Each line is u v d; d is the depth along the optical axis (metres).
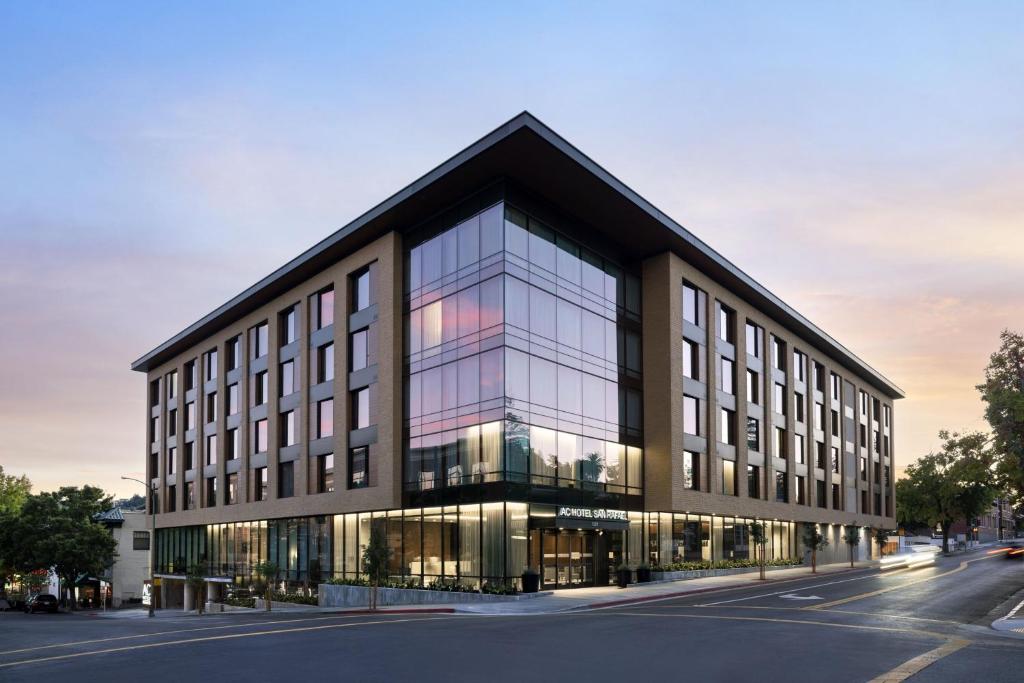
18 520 66.19
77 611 67.75
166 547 66.06
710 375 47.16
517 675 13.75
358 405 42.84
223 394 57.00
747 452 51.22
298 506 46.47
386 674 13.97
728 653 15.96
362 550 41.81
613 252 43.44
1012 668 14.03
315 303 47.62
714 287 48.94
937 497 95.62
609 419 41.19
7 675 14.81
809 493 61.06
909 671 13.73
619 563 40.50
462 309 37.03
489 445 34.41
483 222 36.50
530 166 35.00
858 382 75.38
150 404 70.31
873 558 75.12
